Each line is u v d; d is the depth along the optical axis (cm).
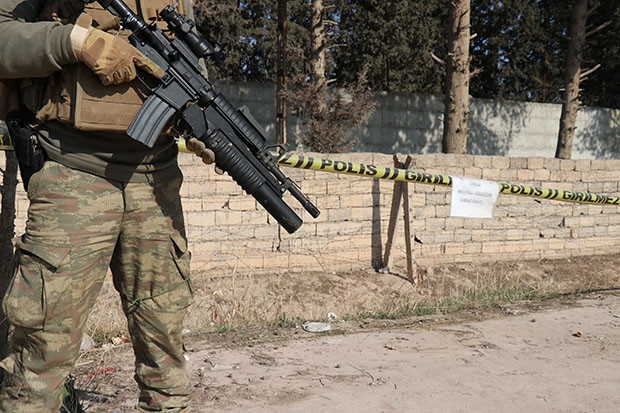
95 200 208
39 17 205
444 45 2775
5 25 188
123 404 325
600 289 780
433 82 2852
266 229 852
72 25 189
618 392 360
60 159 204
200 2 1878
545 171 1048
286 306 791
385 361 411
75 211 204
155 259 228
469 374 386
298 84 1400
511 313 570
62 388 214
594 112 2000
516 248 1044
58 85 197
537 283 959
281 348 441
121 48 192
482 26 2900
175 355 242
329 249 891
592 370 398
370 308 834
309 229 877
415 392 352
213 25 2400
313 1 1438
